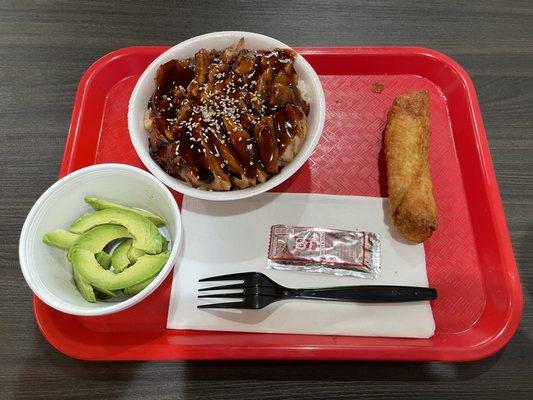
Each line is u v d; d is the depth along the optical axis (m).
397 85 0.37
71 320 0.29
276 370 0.28
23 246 0.26
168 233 0.30
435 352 0.27
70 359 0.28
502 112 0.36
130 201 0.31
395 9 0.41
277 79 0.30
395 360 0.27
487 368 0.28
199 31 0.40
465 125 0.35
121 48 0.38
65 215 0.29
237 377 0.28
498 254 0.30
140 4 0.42
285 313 0.28
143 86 0.31
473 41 0.39
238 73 0.30
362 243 0.30
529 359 0.28
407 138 0.32
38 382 0.28
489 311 0.29
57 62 0.39
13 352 0.29
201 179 0.28
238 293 0.29
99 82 0.37
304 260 0.30
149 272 0.26
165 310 0.29
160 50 0.37
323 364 0.28
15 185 0.34
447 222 0.32
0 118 0.36
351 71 0.38
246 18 0.40
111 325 0.29
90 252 0.27
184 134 0.29
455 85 0.36
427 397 0.27
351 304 0.28
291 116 0.29
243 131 0.28
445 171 0.34
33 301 0.29
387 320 0.28
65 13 0.41
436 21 0.40
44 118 0.37
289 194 0.32
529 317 0.29
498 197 0.31
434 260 0.31
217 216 0.31
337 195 0.32
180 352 0.27
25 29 0.40
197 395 0.27
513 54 0.38
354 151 0.35
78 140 0.34
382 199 0.32
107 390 0.28
